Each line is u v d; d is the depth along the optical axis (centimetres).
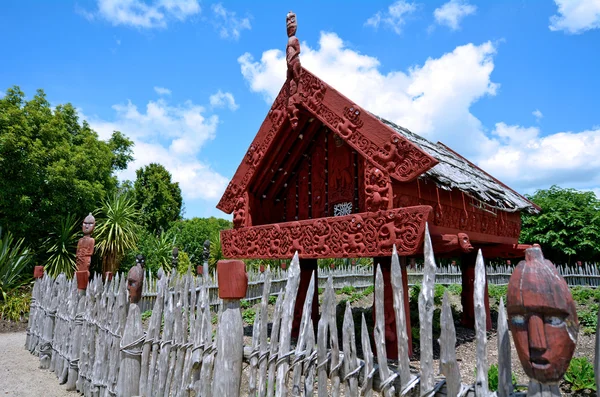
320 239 606
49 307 796
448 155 900
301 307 812
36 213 1562
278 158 733
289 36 671
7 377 708
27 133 1500
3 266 1280
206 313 411
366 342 292
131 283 505
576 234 1961
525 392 221
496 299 1335
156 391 453
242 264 371
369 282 1658
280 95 695
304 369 322
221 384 356
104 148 1914
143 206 2848
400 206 539
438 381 257
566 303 195
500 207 709
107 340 559
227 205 789
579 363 588
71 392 635
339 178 675
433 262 262
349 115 585
